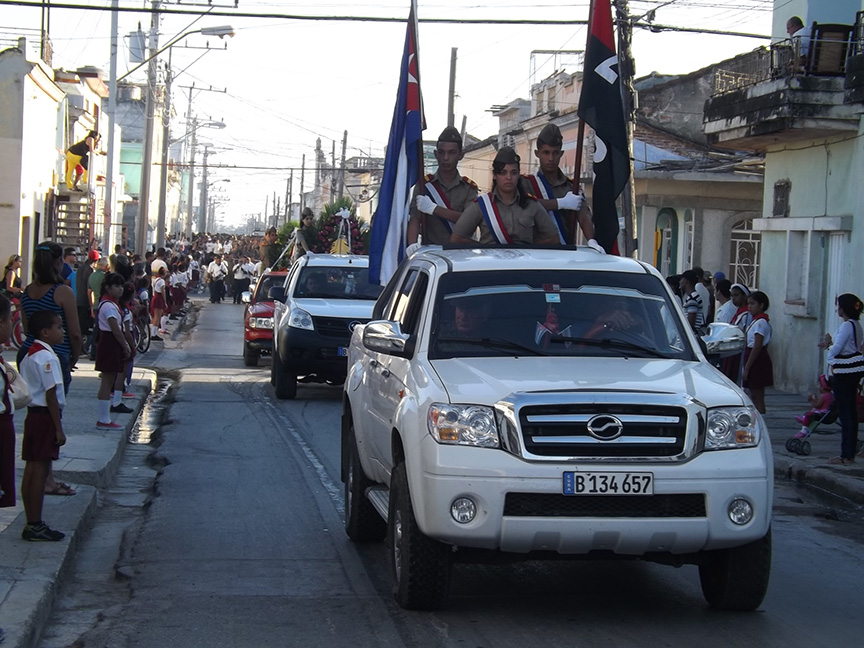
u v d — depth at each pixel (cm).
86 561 809
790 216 2191
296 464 1235
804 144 2136
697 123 3831
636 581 766
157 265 2984
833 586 774
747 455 629
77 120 3488
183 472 1176
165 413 1669
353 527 862
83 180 3422
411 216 976
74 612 680
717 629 650
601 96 958
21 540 791
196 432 1462
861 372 1248
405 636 628
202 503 1020
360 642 617
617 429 615
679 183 3212
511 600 710
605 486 607
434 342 717
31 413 786
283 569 786
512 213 866
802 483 1234
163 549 842
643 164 3244
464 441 617
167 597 711
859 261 1939
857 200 1950
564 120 3966
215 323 3841
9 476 714
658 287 764
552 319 729
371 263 996
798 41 1998
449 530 613
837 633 650
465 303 738
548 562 817
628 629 647
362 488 850
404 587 662
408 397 670
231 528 918
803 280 2159
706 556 668
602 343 715
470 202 962
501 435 615
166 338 3116
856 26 1964
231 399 1831
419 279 791
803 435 1343
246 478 1147
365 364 863
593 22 960
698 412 625
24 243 2808
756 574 658
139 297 2594
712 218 3231
